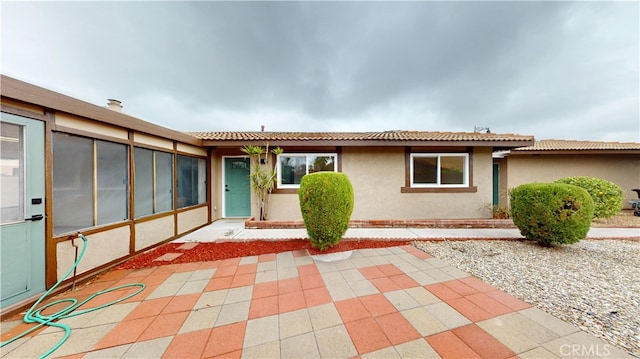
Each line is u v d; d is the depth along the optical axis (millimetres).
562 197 4121
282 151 6641
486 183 7164
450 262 3795
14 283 2570
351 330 2139
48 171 2918
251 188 6879
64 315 2434
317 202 4188
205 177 7102
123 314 2447
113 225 3818
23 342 2047
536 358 1757
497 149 7719
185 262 3934
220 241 5094
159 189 5059
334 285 3047
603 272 3348
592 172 9039
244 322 2289
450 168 7266
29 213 2721
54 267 2949
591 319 2236
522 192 4566
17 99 2541
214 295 2832
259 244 4879
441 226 6094
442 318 2295
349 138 6527
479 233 5602
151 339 2061
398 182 7164
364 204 7148
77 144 3352
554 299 2621
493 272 3389
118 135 3992
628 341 1927
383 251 4371
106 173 3809
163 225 5047
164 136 5023
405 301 2627
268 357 1829
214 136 7098
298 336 2070
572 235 4090
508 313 2361
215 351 1905
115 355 1876
